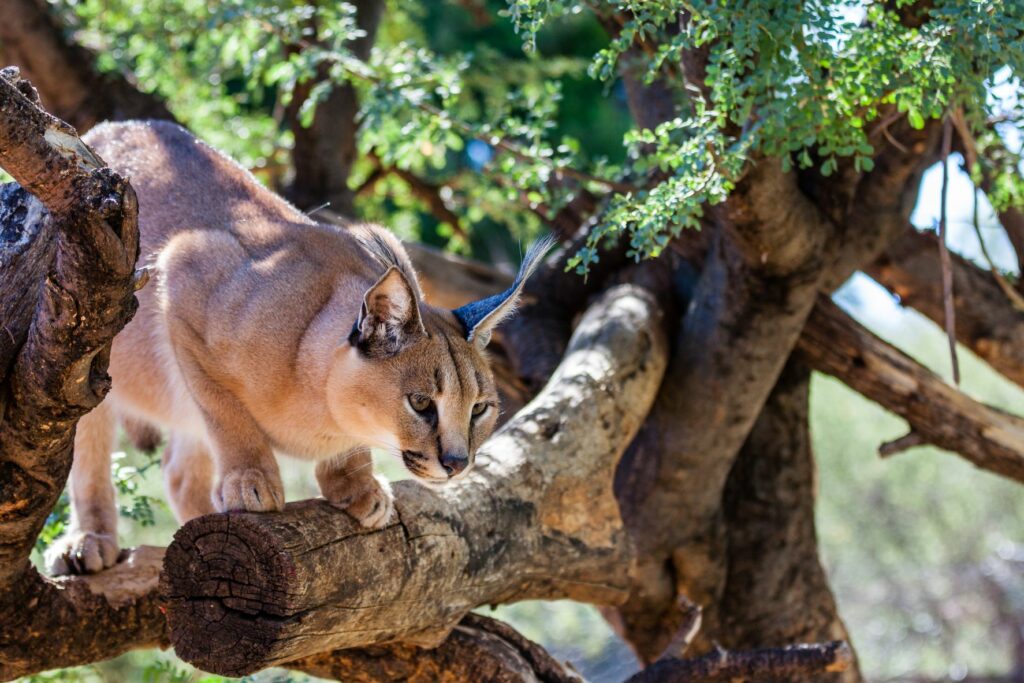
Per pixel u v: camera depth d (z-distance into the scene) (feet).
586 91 79.92
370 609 23.30
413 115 37.52
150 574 26.13
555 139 78.95
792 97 28.19
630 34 28.17
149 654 42.11
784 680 39.83
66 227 17.72
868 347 39.81
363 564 23.03
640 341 36.73
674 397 38.19
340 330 24.54
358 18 50.34
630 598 39.70
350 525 23.30
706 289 37.99
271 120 55.67
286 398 24.82
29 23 43.42
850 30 27.48
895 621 89.35
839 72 28.48
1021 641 85.61
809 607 41.93
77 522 27.07
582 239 42.32
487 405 25.81
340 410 24.53
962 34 27.30
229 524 21.77
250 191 28.78
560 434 31.04
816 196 36.27
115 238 17.88
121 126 30.50
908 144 36.76
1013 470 39.52
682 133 34.58
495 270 46.83
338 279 25.44
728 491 41.93
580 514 29.89
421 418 24.41
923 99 28.55
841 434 92.48
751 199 32.14
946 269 33.83
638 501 38.96
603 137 80.48
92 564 25.66
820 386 95.04
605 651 86.28
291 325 24.71
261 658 21.89
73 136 17.69
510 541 27.14
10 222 20.92
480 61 53.62
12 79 17.57
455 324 26.11
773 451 42.24
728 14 27.58
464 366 24.99
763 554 41.52
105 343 19.27
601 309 38.42
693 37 28.30
